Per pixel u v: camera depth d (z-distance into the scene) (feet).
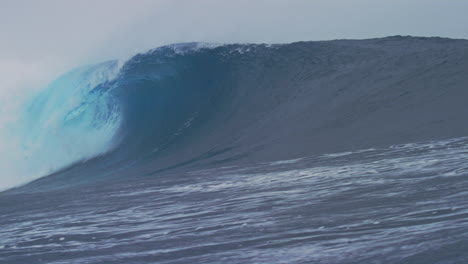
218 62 340.80
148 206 115.75
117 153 287.28
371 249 59.16
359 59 310.86
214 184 142.82
